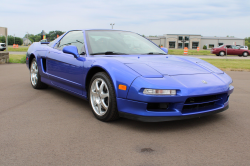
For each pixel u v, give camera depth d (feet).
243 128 8.32
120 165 5.53
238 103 12.12
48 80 13.26
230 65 35.65
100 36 11.17
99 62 8.92
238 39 196.34
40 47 14.23
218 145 6.79
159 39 199.41
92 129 8.00
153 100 7.36
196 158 5.94
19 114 9.61
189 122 8.94
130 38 11.91
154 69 8.26
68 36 12.44
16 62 34.09
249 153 6.26
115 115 8.48
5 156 5.94
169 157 5.98
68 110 10.34
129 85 7.72
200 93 7.75
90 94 9.41
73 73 10.47
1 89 14.69
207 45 199.31
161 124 8.64
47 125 8.34
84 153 6.16
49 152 6.20
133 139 7.16
